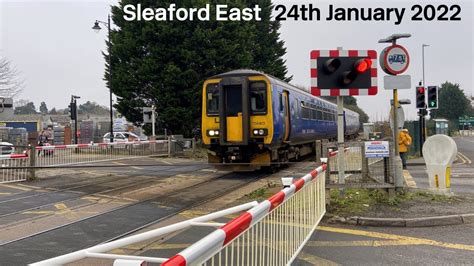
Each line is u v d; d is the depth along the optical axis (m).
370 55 9.69
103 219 8.75
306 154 23.75
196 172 17.27
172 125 30.38
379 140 9.52
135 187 13.13
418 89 22.64
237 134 16.06
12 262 6.05
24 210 9.66
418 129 27.34
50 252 6.52
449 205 9.23
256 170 17.34
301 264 5.94
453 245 6.89
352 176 9.46
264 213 4.33
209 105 16.70
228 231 3.28
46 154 19.12
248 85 16.12
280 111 17.05
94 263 6.01
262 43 38.59
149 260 3.59
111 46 31.86
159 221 8.59
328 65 9.55
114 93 31.89
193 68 30.19
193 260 2.69
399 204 9.30
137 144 24.88
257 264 4.29
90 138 42.38
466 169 19.22
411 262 6.07
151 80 29.98
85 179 15.00
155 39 30.00
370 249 6.68
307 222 6.93
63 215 9.13
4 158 14.38
